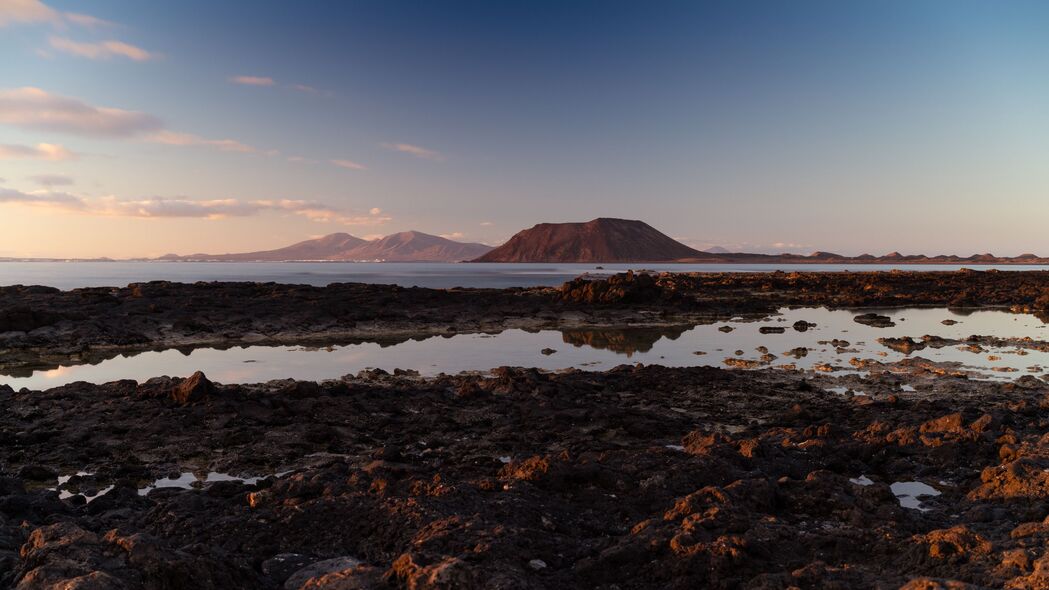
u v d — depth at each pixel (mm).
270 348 37125
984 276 115500
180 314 43188
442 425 18312
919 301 67438
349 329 44250
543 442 16688
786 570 8328
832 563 8672
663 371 26109
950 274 123938
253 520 10125
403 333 43625
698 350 35594
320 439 16922
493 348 37000
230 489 12281
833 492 11266
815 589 7660
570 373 26172
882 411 19203
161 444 16609
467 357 33531
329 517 10086
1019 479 11359
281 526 9961
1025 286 81188
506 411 19938
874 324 48094
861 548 9109
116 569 7344
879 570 8422
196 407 19109
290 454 15742
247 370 29656
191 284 66938
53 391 21812
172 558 7621
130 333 38719
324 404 19641
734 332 44219
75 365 31297
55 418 18719
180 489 12664
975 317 53531
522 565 8328
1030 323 48438
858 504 10859
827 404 20781
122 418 18531
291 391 21375
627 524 10445
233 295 58812
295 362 31984
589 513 10742
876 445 14812
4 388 22422
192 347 37281
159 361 32406
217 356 34031
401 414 19766
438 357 33562
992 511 10578
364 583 7355
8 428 17656
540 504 10766
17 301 48344
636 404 21266
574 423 18453
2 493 11945
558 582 8094
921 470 13766
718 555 8273
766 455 13812
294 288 65000
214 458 15773
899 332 42906
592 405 19828
